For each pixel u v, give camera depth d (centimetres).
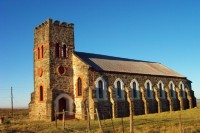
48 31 4788
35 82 5081
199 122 3434
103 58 5597
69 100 4788
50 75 4666
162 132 2806
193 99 6494
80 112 4666
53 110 4531
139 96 5306
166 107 5788
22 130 3325
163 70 6462
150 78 5638
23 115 7125
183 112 4831
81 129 3288
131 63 6016
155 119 3975
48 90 4622
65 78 4834
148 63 6681
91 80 4631
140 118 4231
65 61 4900
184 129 2894
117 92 4966
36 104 4959
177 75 6400
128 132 2852
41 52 4944
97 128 3284
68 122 4128
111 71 4941
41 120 4684
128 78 5203
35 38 5188
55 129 3312
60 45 4894
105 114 4647
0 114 7800
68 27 5062
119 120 4106
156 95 5581
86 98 4547
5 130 3297
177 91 6134
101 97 4700
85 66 4691
